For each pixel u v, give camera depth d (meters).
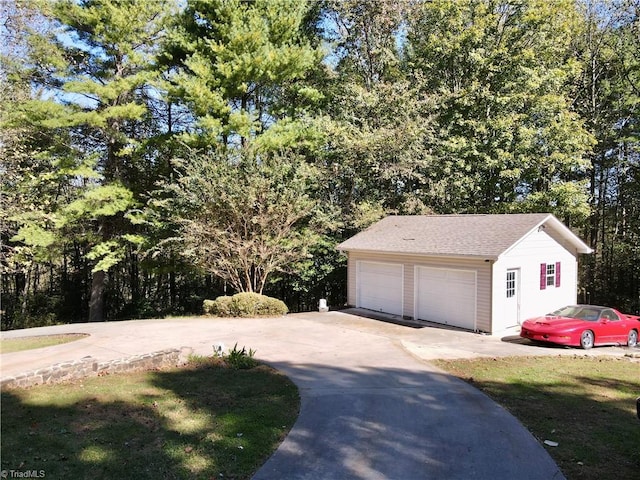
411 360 11.05
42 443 5.82
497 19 24.30
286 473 5.34
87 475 5.05
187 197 18.55
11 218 17.53
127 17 19.44
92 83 18.62
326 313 19.33
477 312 15.50
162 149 22.75
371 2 24.73
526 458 5.78
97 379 8.83
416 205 23.05
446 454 5.91
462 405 7.77
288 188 19.53
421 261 17.50
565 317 14.30
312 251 22.28
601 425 6.90
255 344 12.89
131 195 21.39
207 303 18.91
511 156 22.12
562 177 26.30
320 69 25.19
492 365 10.79
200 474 5.20
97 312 22.72
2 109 18.19
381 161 22.80
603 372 10.35
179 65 22.77
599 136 24.83
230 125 20.48
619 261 25.05
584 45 25.70
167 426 6.53
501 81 24.58
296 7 22.45
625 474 5.34
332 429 6.68
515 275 16.05
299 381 9.14
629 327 14.57
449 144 22.47
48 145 21.27
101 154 21.52
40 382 8.39
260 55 20.11
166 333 14.58
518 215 17.30
